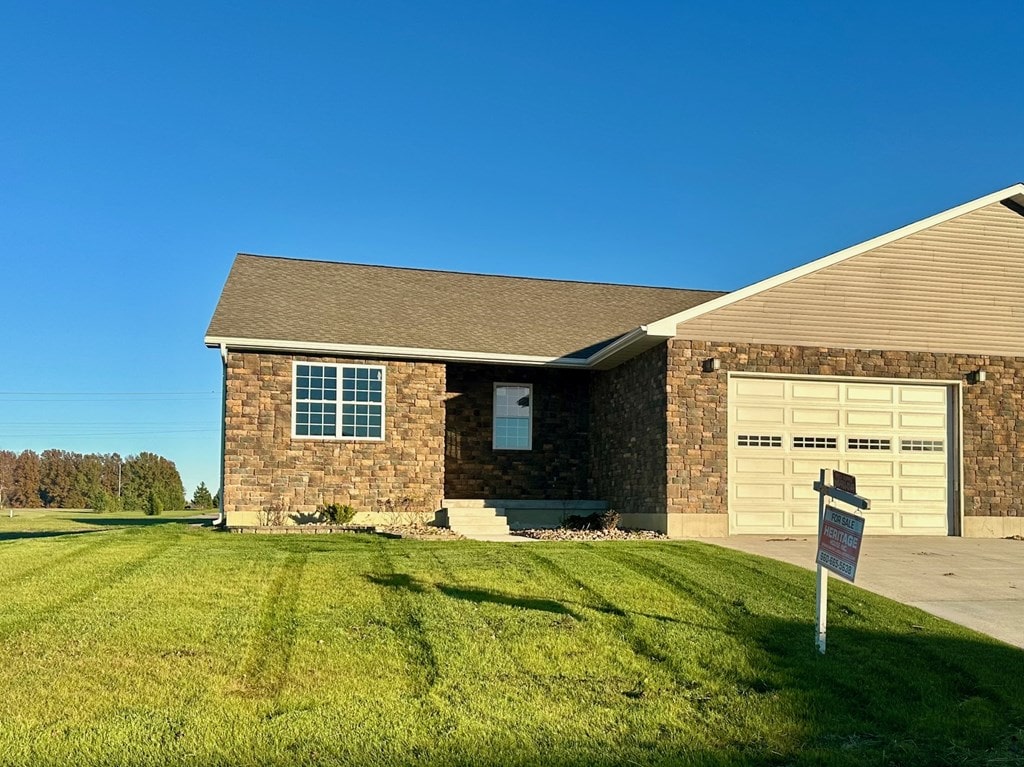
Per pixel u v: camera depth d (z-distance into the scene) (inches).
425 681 291.1
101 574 428.8
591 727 259.3
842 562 325.4
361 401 723.4
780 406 661.9
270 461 699.4
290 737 243.8
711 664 317.4
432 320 789.2
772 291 659.4
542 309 872.3
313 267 892.0
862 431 676.7
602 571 451.8
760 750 249.1
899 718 273.4
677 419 638.5
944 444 691.4
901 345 681.0
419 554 501.0
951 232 693.3
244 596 388.2
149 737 240.8
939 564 525.0
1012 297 702.5
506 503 751.1
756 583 435.5
